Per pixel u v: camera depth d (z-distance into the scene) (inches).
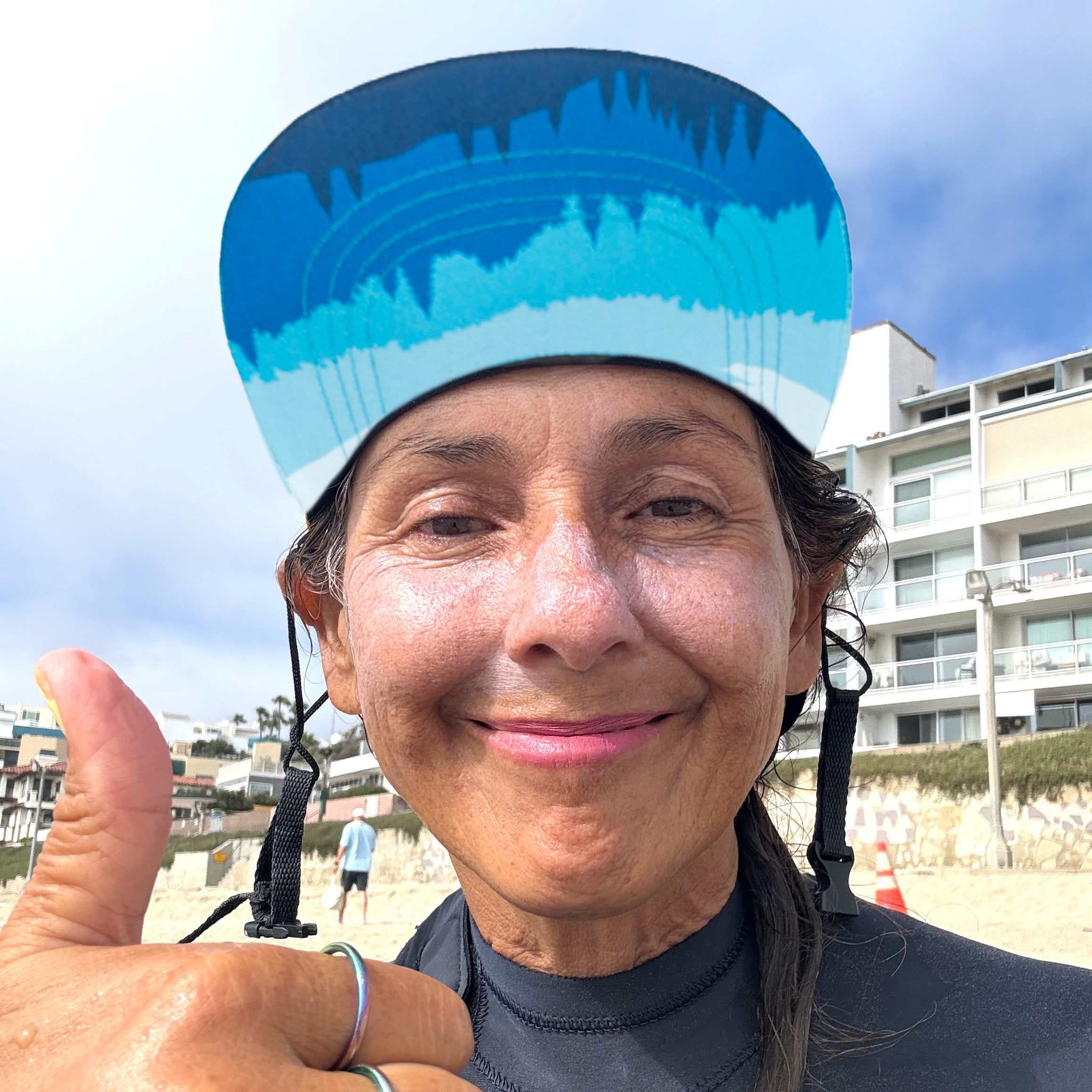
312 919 149.9
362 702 11.9
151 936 126.9
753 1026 11.9
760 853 13.1
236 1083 6.8
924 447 306.5
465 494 11.2
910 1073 11.1
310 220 11.8
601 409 11.0
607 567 10.8
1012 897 117.6
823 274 12.3
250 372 12.4
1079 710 258.1
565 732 10.7
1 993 7.6
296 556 14.0
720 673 10.9
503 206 11.3
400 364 11.4
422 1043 8.2
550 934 12.0
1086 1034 11.4
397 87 11.4
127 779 8.4
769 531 11.8
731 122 11.6
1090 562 261.3
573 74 11.3
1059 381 312.2
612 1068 11.7
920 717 280.7
